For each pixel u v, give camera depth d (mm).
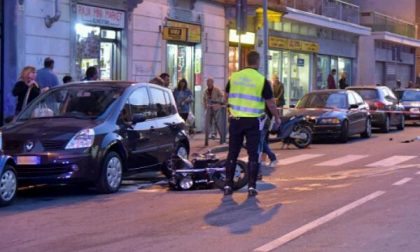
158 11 20203
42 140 10000
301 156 15844
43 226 8055
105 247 6918
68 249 6867
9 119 11297
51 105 11211
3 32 15180
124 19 18766
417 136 22312
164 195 10352
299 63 31578
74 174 9938
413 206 8859
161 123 12055
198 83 22719
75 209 9195
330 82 30406
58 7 16141
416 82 46812
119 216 8609
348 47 37562
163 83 16016
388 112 24000
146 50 19750
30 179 9914
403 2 48250
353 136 22078
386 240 6992
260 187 10867
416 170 12742
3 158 9375
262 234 7344
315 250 6605
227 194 10094
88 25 17578
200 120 22781
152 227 7871
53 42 16281
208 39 23031
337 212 8508
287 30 29766
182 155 12828
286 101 30125
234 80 10023
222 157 16109
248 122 9922
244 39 25641
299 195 9969
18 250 6867
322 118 19172
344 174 12508
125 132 10891
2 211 9086
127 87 11438
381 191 10141
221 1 23734
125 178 12469
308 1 30797
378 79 43844
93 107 10961
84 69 17516
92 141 10141
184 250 6703
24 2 15305
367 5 45375
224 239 7141
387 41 43500
